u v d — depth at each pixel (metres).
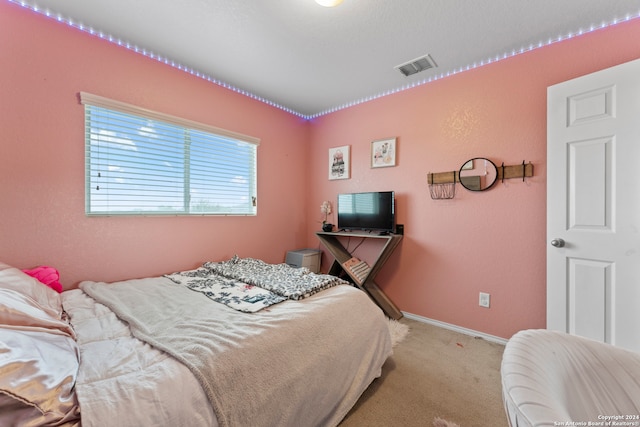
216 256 2.60
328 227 3.08
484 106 2.23
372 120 2.94
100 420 0.69
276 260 3.18
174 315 1.31
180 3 1.61
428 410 1.42
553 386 0.59
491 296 2.21
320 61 2.23
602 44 1.76
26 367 0.69
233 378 0.94
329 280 1.81
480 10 1.64
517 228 2.09
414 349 2.05
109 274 1.95
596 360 0.68
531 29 1.82
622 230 1.53
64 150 1.76
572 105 1.72
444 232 2.45
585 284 1.66
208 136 2.56
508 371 0.60
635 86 1.50
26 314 0.92
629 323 1.51
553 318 1.78
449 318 2.43
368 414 1.39
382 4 1.60
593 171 1.63
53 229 1.72
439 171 2.47
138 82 2.06
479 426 1.32
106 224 1.93
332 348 1.31
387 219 2.67
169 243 2.26
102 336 1.10
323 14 1.69
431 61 2.22
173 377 0.86
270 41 1.97
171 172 2.30
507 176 2.12
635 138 1.50
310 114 3.49
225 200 2.71
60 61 1.74
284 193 3.27
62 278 1.76
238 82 2.61
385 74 2.44
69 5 1.62
